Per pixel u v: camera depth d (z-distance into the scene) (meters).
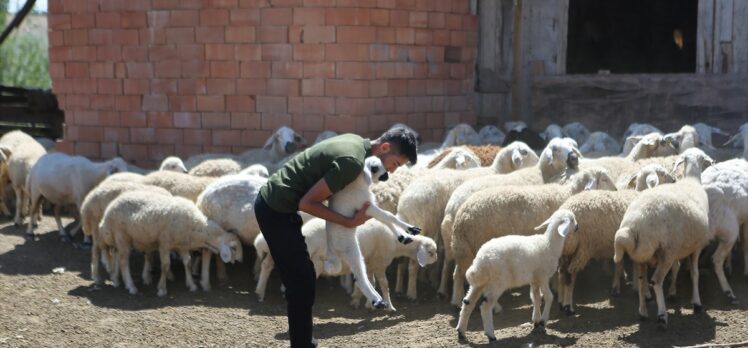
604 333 7.16
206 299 8.85
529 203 7.98
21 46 36.12
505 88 14.92
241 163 11.51
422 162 11.08
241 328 7.86
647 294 8.00
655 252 7.27
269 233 6.20
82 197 11.12
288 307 6.29
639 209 7.23
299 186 6.11
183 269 10.12
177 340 7.51
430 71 13.38
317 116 12.50
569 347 6.84
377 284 9.24
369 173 6.10
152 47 13.62
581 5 21.19
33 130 19.16
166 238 8.83
